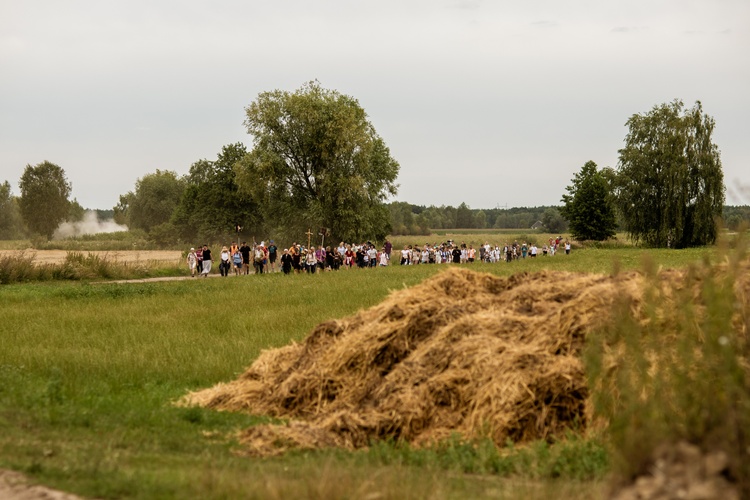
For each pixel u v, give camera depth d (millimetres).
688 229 127188
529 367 13508
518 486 10312
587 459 11297
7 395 16547
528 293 16094
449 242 93688
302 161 112250
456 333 15016
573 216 158125
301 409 15711
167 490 9367
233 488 9328
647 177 128750
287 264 67250
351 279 54125
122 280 63469
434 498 9102
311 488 9070
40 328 28781
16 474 10109
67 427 13852
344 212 107125
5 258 59125
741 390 7574
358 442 13695
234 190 149875
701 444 7543
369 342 15641
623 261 77750
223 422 15117
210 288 47250
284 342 24969
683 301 10625
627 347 11047
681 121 126375
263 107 109312
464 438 13258
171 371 20719
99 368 20969
